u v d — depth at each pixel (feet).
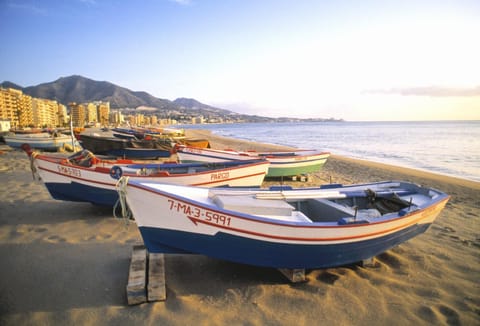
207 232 13.83
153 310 12.33
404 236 17.53
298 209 18.98
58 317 11.84
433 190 20.52
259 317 12.21
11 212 24.71
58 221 22.86
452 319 12.55
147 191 13.61
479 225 25.17
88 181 23.50
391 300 13.80
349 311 12.87
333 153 92.32
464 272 16.70
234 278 15.37
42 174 23.35
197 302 13.10
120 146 58.65
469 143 125.29
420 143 128.36
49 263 16.14
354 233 14.87
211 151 42.96
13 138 70.95
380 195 20.25
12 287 13.78
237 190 18.24
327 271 16.39
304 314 12.54
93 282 14.38
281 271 15.40
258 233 13.71
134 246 16.35
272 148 101.81
